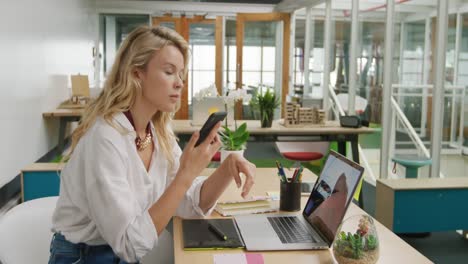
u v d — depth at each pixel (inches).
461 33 157.8
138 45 50.6
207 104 186.7
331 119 278.8
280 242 58.2
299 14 328.5
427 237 147.2
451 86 163.9
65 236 53.6
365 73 236.2
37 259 63.6
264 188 88.0
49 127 233.6
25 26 189.3
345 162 61.2
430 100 178.4
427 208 120.0
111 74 52.1
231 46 374.6
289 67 338.0
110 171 48.2
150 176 56.3
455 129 163.6
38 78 209.8
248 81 344.5
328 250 56.9
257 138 187.5
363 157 233.5
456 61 161.3
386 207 122.1
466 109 157.4
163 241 72.2
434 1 174.1
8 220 62.0
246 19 337.4
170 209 49.8
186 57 53.7
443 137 170.2
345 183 58.2
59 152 229.5
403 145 200.4
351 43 244.1
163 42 50.9
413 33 191.3
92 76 366.6
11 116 169.3
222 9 374.0
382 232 62.9
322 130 185.8
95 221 49.1
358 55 243.3
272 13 334.6
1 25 158.6
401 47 201.8
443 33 165.0
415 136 190.5
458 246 139.5
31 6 197.9
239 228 63.4
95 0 369.4
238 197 80.9
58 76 252.4
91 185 48.1
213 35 381.7
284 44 336.2
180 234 61.9
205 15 373.7
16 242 61.4
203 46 380.8
